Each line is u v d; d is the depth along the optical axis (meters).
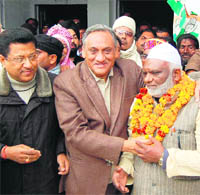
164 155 1.54
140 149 1.59
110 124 1.74
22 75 1.68
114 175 1.76
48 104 1.82
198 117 1.56
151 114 1.70
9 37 1.63
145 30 3.55
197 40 3.29
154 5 7.04
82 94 1.72
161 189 1.63
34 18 5.54
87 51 1.70
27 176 1.78
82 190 1.76
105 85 1.80
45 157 1.81
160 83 1.63
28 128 1.76
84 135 1.66
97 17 5.16
